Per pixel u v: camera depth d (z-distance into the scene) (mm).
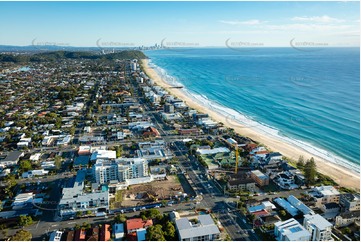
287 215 153000
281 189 181000
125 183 181750
